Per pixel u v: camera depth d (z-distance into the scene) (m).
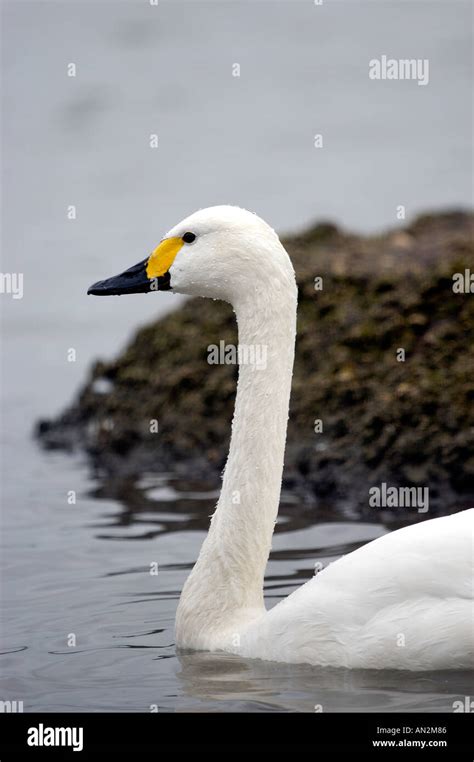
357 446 13.71
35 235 26.45
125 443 15.59
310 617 8.46
